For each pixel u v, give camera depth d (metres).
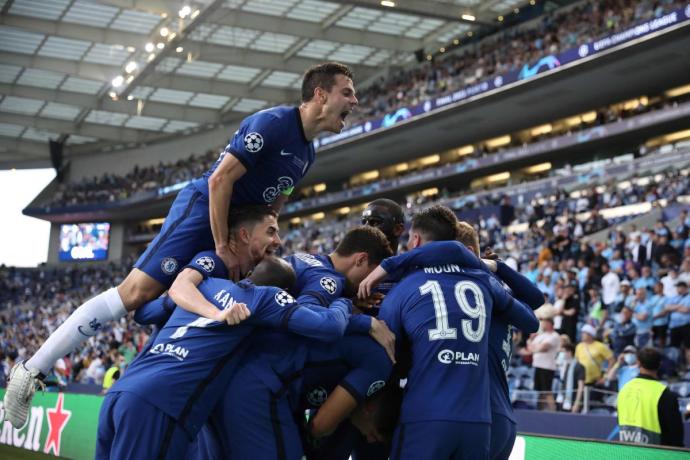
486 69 29.56
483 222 24.67
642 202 20.31
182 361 3.51
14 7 32.00
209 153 43.94
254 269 3.77
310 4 32.62
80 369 21.69
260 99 42.44
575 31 26.91
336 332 3.40
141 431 3.43
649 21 22.97
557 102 28.91
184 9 30.27
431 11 32.06
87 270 46.66
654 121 25.25
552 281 13.91
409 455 3.53
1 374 26.47
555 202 23.12
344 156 37.19
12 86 40.84
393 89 35.66
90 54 37.19
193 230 4.00
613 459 4.33
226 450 3.62
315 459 3.90
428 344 3.62
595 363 9.80
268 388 3.54
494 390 3.93
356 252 3.98
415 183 34.84
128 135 48.50
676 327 10.70
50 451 10.41
